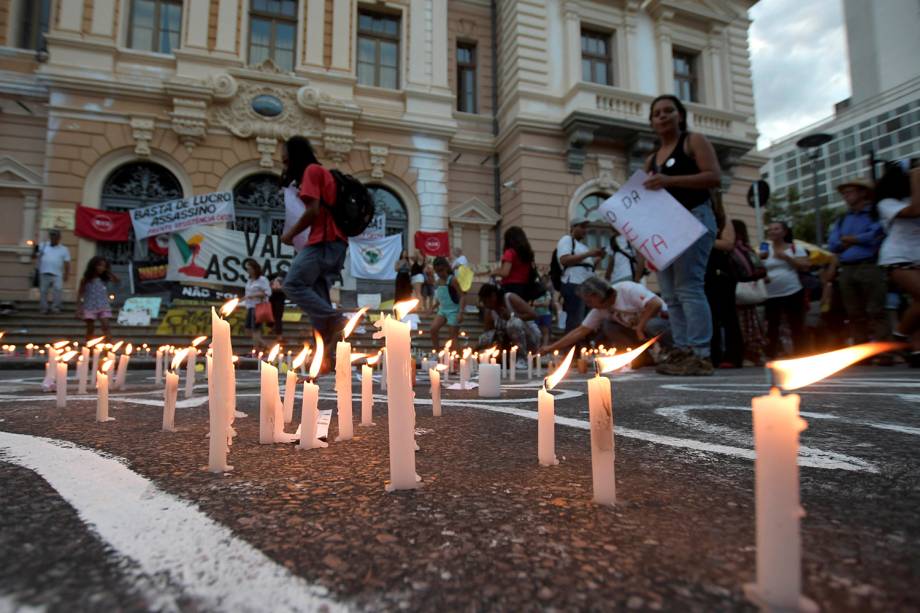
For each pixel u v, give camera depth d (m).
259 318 8.64
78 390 3.21
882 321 5.21
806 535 0.72
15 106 11.40
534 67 13.97
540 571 0.60
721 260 5.09
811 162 13.09
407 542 0.69
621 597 0.54
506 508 0.83
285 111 12.52
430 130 13.64
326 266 3.67
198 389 3.42
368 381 1.72
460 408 2.25
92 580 0.56
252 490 0.93
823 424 1.66
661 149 3.90
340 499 0.88
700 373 3.84
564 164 13.94
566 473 1.08
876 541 0.70
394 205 13.59
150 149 11.61
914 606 0.51
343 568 0.60
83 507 0.81
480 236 14.18
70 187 11.12
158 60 11.87
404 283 7.80
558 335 11.07
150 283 11.31
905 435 1.47
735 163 15.39
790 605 0.46
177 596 0.52
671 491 0.94
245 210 12.41
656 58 15.12
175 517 0.77
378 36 14.07
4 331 8.65
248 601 0.52
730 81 15.85
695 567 0.61
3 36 11.71
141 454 1.23
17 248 10.94
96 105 11.35
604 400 0.86
